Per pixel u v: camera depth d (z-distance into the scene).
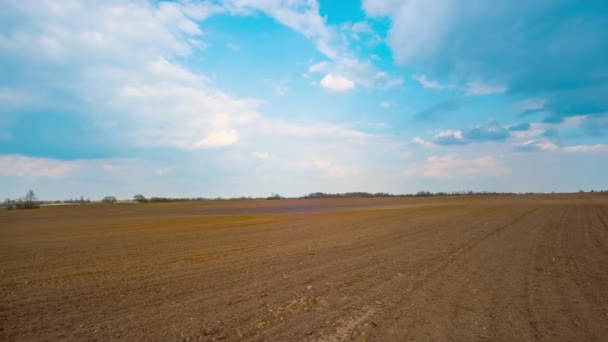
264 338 4.85
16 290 7.96
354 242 15.05
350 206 64.12
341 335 4.90
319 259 11.16
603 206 41.22
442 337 4.78
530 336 4.81
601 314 5.66
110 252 13.73
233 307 6.33
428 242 14.51
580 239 14.96
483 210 37.09
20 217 52.16
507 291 7.10
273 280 8.44
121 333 5.19
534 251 12.05
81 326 5.54
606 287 7.34
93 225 30.53
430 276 8.46
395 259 10.84
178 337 4.96
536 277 8.29
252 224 27.02
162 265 10.77
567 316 5.60
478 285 7.58
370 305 6.26
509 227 19.98
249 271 9.59
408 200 86.06
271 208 63.06
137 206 88.88
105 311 6.29
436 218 27.94
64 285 8.39
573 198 71.69
